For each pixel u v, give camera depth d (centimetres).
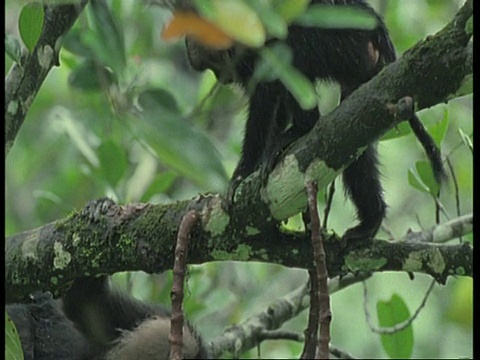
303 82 534
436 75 615
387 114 624
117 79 767
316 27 751
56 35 746
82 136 1049
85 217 731
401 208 1291
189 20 514
